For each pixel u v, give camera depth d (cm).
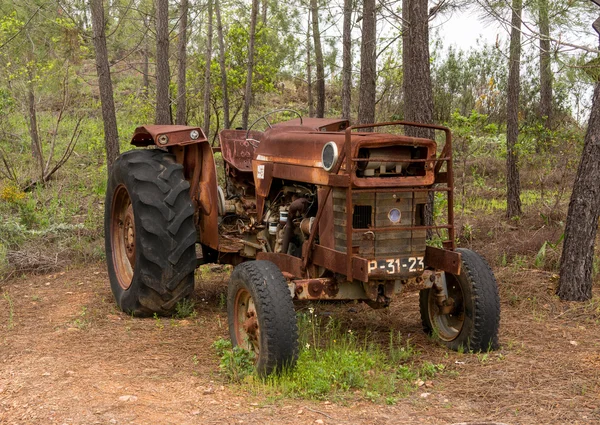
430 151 451
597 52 587
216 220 594
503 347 500
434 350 500
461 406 385
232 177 641
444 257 468
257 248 584
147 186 577
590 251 627
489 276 485
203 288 705
